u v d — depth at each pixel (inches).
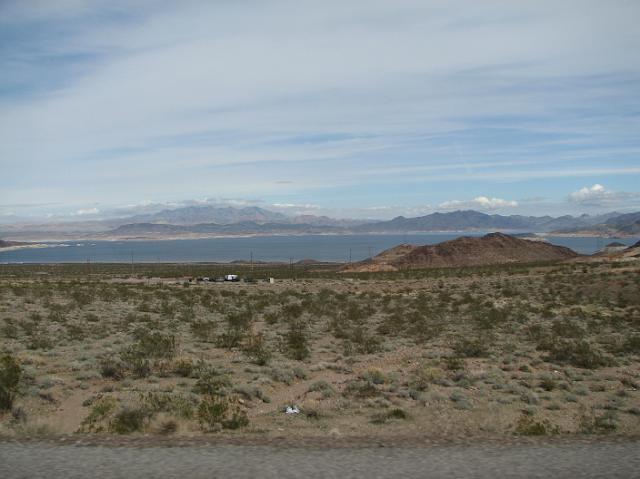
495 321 1413.6
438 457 310.2
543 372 775.1
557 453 320.2
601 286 2292.1
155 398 526.0
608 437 366.9
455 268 4116.6
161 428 431.8
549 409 573.6
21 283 2746.1
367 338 1111.0
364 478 273.1
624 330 1301.7
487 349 971.9
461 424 494.3
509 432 450.9
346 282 3125.0
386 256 5748.0
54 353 846.5
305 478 272.1
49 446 328.8
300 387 682.8
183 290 2450.8
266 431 442.9
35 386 616.1
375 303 1929.1
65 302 1774.1
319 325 1393.9
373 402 577.6
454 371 784.9
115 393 599.5
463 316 1599.4
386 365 840.3
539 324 1369.3
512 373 776.9
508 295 2209.6
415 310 1722.4
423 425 489.1
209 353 909.8
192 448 325.7
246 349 922.7
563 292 2274.9
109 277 3799.2
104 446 328.8
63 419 497.4
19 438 353.4
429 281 3056.1
